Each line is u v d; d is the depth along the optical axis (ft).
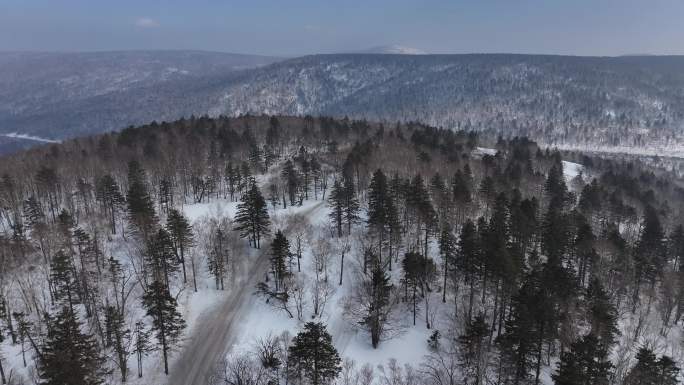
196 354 239.50
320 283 297.12
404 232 356.59
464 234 269.03
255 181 450.30
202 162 500.33
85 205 388.37
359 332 258.98
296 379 205.67
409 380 207.92
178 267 300.20
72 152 542.98
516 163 548.31
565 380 171.12
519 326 196.03
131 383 214.48
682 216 482.28
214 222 346.74
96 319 236.63
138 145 558.56
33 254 310.24
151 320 258.37
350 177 427.74
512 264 232.12
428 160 488.44
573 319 230.27
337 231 376.07
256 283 308.40
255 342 247.91
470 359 208.13
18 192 392.27
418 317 271.90
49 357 162.40
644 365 184.34
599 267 297.12
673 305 273.33
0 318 236.43
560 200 419.54
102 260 296.51
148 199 344.90
